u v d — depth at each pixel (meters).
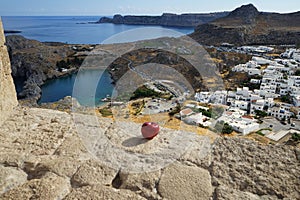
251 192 2.48
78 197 2.34
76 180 2.57
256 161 2.90
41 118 4.01
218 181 2.60
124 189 2.49
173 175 2.66
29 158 2.90
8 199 2.30
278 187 2.52
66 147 3.14
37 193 2.37
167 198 2.39
